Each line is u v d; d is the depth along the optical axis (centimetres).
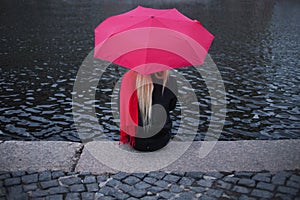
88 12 1627
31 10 1636
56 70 830
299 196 306
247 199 304
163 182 325
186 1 2125
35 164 345
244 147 369
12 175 330
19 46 1025
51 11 1623
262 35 1234
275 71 849
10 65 853
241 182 322
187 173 335
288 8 1905
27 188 316
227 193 311
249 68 870
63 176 331
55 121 595
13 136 549
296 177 327
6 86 724
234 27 1367
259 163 345
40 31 1215
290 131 571
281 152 360
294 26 1399
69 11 1639
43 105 646
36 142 377
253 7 1936
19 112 619
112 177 331
